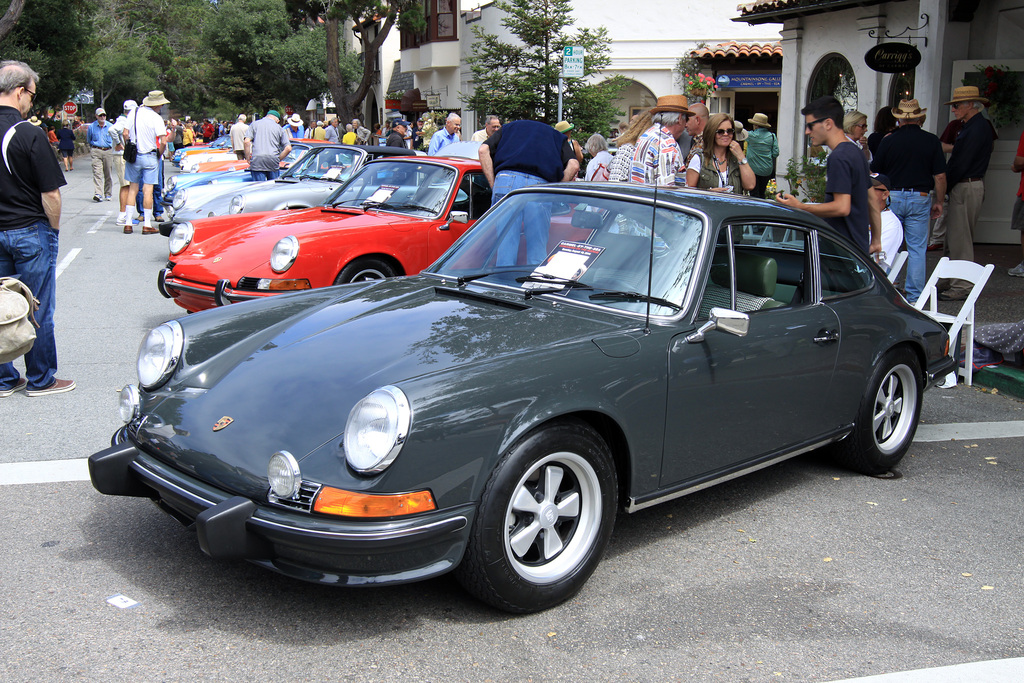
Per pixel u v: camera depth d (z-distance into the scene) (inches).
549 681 110.0
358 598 128.7
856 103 503.5
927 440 211.9
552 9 707.4
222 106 2933.1
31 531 147.9
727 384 145.4
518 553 122.0
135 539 145.9
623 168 272.2
